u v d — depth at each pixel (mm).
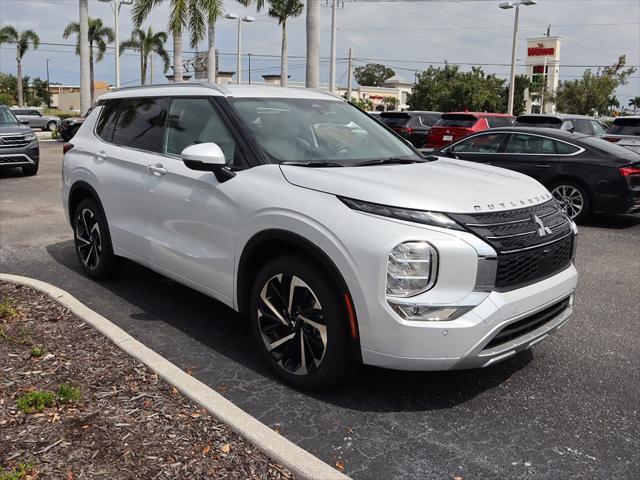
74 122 18750
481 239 3379
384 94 81812
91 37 51156
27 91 89625
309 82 19578
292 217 3680
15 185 13055
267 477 2863
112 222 5535
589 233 9242
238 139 4328
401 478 3033
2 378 3684
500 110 53312
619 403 3828
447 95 51312
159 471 2859
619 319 5387
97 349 4141
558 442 3377
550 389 3992
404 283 3295
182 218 4621
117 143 5617
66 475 2795
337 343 3564
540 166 10055
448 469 3111
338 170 3994
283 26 37812
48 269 6535
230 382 4000
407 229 3330
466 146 11062
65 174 6227
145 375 3775
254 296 4027
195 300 5586
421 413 3652
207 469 2891
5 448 2975
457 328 3281
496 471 3102
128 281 6102
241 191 4086
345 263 3416
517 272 3516
